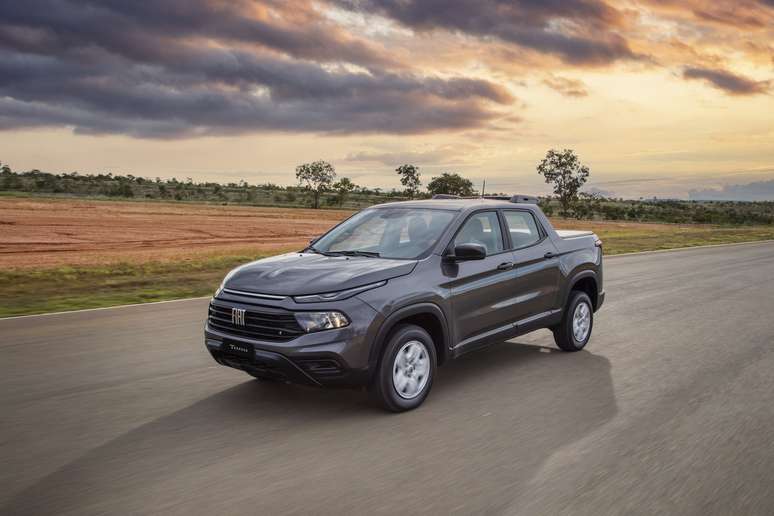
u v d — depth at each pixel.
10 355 6.63
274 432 4.42
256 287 4.84
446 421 4.67
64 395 5.26
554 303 6.62
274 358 4.55
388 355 4.73
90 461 3.88
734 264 18.02
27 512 3.21
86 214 43.97
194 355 6.67
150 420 4.65
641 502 3.36
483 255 5.18
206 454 4.01
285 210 70.25
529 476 3.69
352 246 5.71
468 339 5.55
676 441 4.27
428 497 3.41
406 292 4.90
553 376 5.94
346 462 3.88
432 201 6.32
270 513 3.21
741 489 3.53
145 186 138.62
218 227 37.81
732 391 5.47
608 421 4.68
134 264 17.61
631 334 7.97
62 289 12.34
